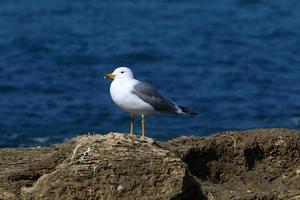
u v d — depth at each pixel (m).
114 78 12.86
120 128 23.28
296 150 13.31
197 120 24.20
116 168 11.29
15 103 25.62
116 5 43.88
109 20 40.47
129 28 38.91
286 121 24.62
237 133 13.44
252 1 44.88
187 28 39.09
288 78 30.06
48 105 25.48
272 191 11.99
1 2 43.88
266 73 30.70
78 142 12.05
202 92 27.77
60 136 22.45
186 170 11.31
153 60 32.88
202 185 12.31
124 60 32.78
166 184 11.21
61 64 31.48
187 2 44.81
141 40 36.34
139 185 11.23
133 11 42.62
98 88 27.78
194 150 13.04
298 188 12.34
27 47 34.25
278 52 34.53
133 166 11.29
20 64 31.19
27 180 11.89
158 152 11.48
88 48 34.56
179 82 29.14
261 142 13.32
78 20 40.28
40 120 23.86
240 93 27.67
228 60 32.91
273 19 41.16
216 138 13.34
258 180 13.05
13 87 27.50
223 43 36.12
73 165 11.35
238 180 13.08
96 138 11.76
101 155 11.38
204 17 41.53
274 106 26.11
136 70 31.09
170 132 22.81
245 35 37.75
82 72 30.31
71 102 25.88
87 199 11.21
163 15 41.78
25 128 23.00
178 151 12.88
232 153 13.23
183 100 26.81
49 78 29.02
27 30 37.72
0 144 21.47
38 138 22.16
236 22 40.50
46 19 40.31
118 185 11.22
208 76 30.11
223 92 27.78
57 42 35.47
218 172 13.13
